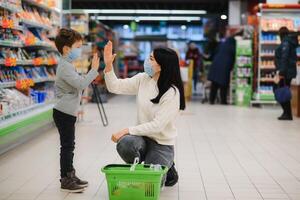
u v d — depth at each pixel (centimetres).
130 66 2073
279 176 465
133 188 346
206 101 1347
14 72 616
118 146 381
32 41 658
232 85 1271
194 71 1591
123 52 1967
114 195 349
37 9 758
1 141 499
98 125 806
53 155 539
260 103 1170
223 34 1814
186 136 705
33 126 627
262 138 692
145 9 1984
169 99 372
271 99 1157
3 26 541
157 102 375
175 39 2572
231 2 1678
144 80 395
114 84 397
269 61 1166
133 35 2553
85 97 884
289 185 431
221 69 1228
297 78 960
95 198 381
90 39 1221
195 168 495
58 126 395
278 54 902
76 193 395
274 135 720
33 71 705
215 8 1973
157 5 1925
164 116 371
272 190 414
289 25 1145
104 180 438
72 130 396
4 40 557
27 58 663
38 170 470
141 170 346
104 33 1505
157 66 377
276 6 1141
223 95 1257
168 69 375
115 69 1709
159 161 389
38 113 627
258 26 1175
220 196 393
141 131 372
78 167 491
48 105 729
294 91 989
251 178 455
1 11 563
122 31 2572
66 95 389
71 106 389
